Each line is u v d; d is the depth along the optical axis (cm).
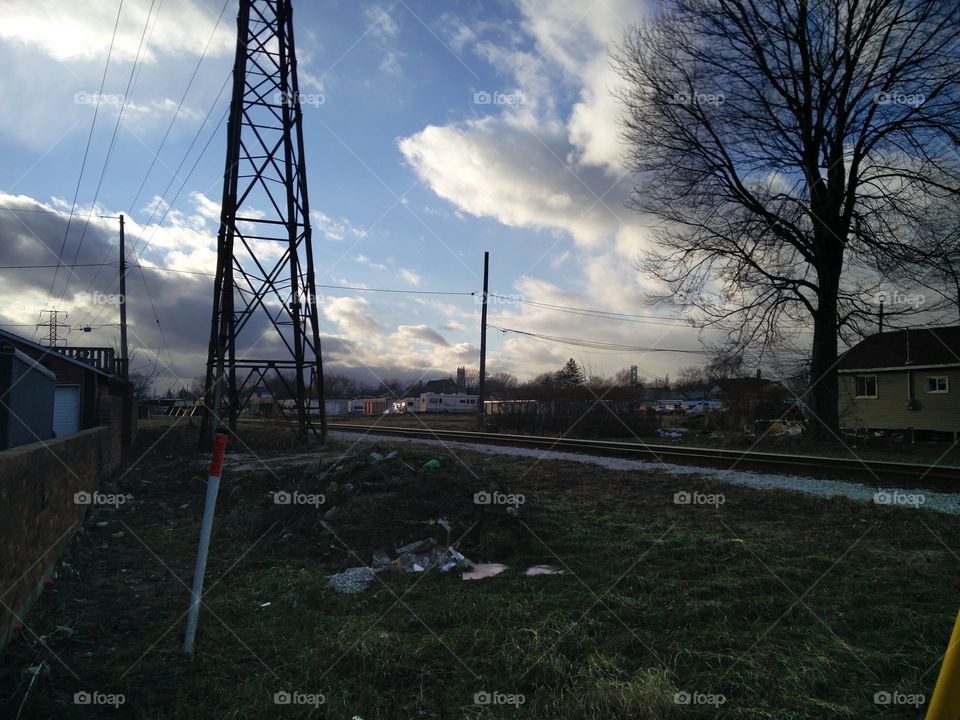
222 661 444
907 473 1341
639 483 1324
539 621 500
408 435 3059
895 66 2172
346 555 732
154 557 796
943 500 1085
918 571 646
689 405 5925
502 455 1989
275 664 441
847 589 595
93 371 1853
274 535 873
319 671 424
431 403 7662
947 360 3100
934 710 211
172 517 1075
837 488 1237
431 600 564
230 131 2094
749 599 557
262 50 2136
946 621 500
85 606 581
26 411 953
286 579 641
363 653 440
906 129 2164
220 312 2097
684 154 2427
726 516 955
